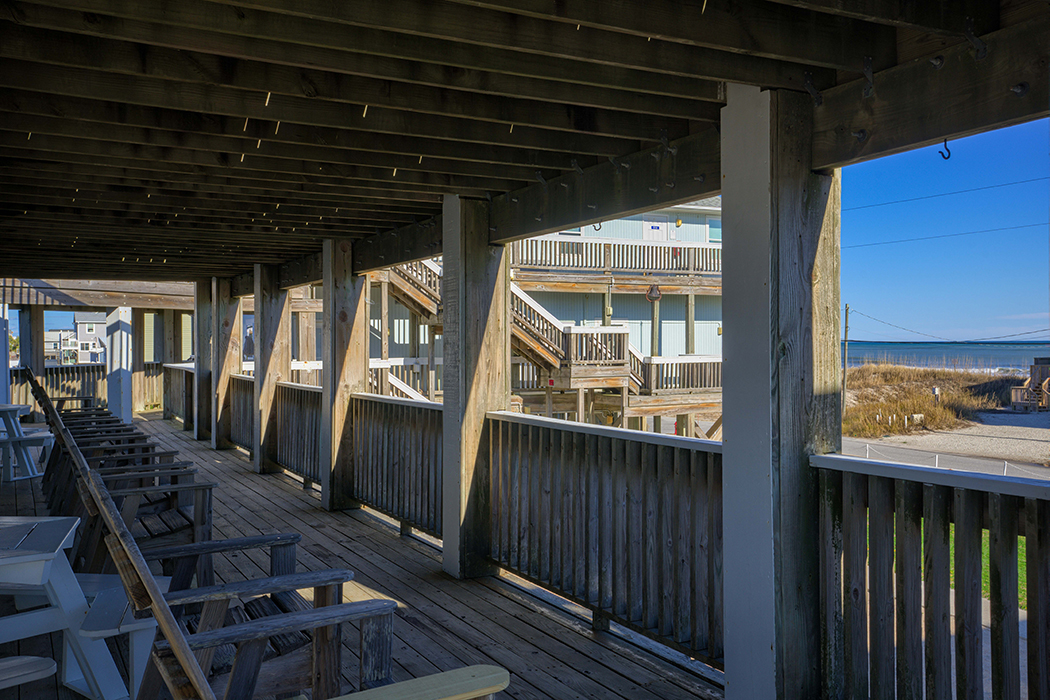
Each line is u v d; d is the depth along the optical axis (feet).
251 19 7.33
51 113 9.94
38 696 9.61
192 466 14.35
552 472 13.53
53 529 9.57
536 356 47.60
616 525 12.01
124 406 42.86
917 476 7.84
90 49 8.18
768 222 8.88
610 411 49.90
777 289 8.88
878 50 8.30
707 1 7.45
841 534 8.91
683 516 10.77
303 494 24.44
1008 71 7.11
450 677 5.36
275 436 28.58
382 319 50.47
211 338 37.93
